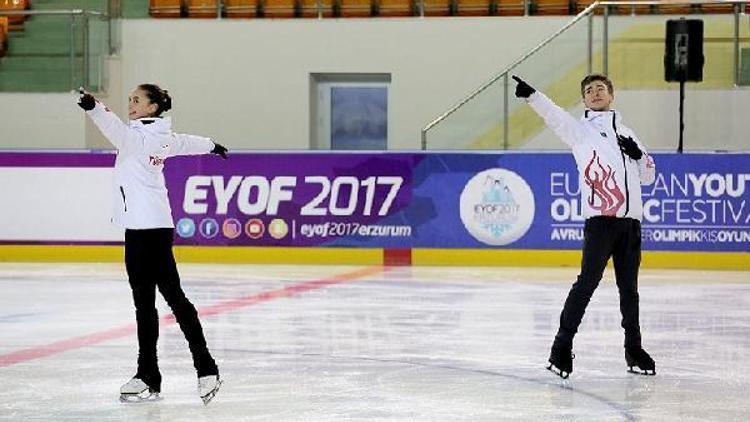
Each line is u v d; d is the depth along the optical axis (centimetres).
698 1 3403
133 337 1714
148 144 1182
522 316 1967
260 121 3869
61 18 3744
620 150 1338
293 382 1338
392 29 3816
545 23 3762
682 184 2934
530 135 3447
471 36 3791
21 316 1966
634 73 3481
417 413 1157
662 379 1366
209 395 1191
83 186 3116
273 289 2403
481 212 3012
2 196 3147
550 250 2984
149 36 3881
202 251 3102
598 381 1348
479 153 3009
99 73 3753
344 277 2675
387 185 3045
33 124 3706
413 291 2370
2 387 1304
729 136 3459
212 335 1728
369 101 3928
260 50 3859
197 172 3103
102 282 2559
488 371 1419
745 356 1545
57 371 1415
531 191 2989
